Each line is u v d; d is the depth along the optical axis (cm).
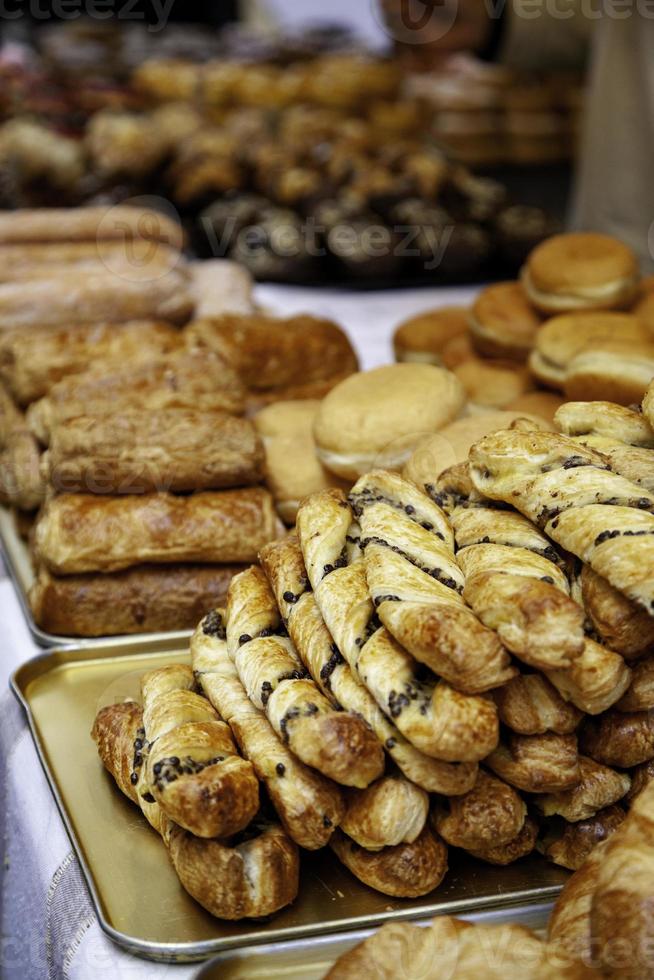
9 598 187
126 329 232
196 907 113
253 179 416
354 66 523
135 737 129
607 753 115
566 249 227
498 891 114
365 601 117
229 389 206
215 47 653
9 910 132
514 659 109
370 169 394
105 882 117
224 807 105
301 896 114
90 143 443
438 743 102
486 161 545
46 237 317
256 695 120
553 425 143
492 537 121
